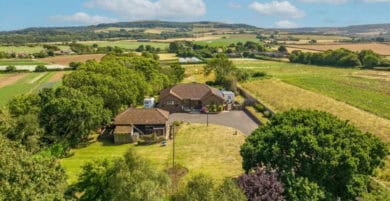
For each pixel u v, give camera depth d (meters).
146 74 129.25
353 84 161.75
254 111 112.44
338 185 51.19
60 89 85.50
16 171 34.47
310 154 50.91
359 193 50.84
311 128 53.62
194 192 37.06
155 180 40.88
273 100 129.25
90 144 86.19
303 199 46.50
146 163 42.88
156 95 134.12
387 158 68.31
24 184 34.38
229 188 39.25
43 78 182.25
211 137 89.06
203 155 76.62
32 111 79.56
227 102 121.19
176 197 37.94
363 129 93.44
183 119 106.69
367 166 51.31
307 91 145.12
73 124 80.31
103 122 87.50
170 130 95.00
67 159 75.69
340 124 55.84
